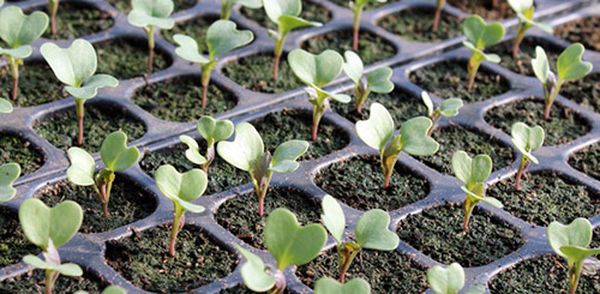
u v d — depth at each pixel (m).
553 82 0.39
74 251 0.32
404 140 0.34
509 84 0.41
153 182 0.35
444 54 0.43
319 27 0.44
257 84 0.40
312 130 0.38
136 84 0.40
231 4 0.41
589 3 0.47
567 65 0.39
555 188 0.36
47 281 0.30
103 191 0.33
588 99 0.41
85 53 0.35
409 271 0.33
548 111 0.40
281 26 0.39
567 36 0.45
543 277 0.33
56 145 0.36
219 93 0.40
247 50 0.42
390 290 0.32
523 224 0.35
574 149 0.38
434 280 0.29
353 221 0.34
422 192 0.36
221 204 0.35
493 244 0.34
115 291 0.28
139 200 0.35
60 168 0.35
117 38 0.42
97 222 0.33
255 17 0.44
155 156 0.36
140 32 0.42
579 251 0.30
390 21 0.45
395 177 0.36
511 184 0.36
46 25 0.37
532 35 0.44
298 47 0.42
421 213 0.35
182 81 0.40
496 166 0.37
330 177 0.36
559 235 0.31
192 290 0.31
